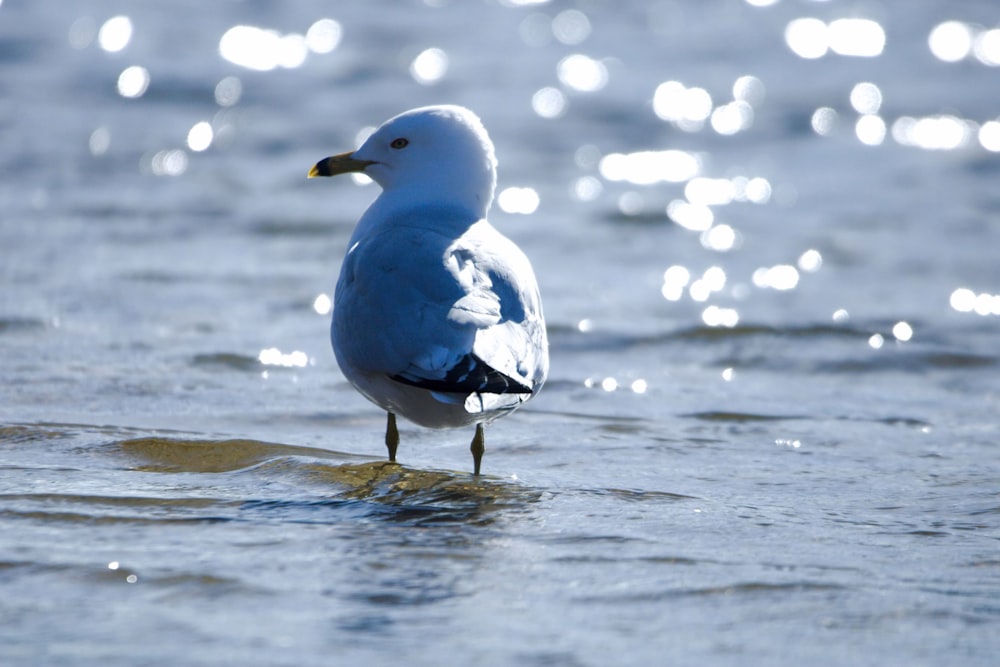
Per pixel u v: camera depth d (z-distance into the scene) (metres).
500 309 8.44
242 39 35.84
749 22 40.91
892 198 21.83
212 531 7.71
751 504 8.71
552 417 11.19
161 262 16.56
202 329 13.66
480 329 8.12
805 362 13.35
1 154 23.14
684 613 6.59
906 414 11.55
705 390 12.26
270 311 14.50
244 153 24.03
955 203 21.38
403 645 6.08
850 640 6.30
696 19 41.47
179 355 12.66
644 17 41.72
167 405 11.05
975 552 7.70
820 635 6.36
